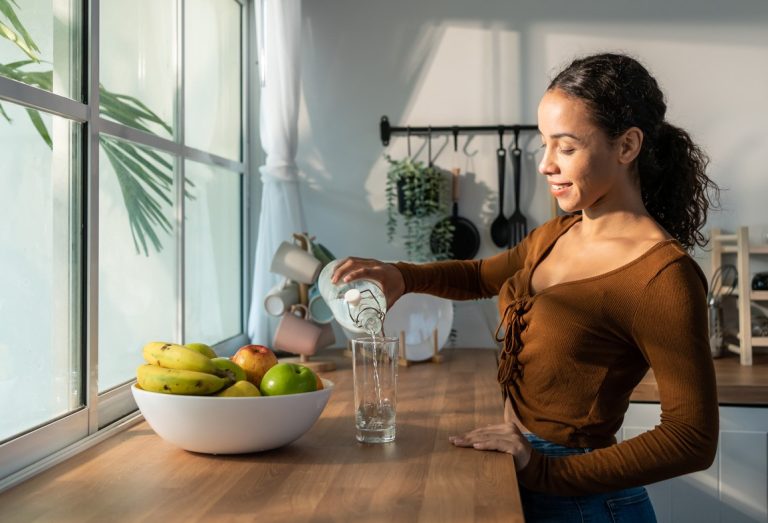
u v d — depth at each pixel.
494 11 2.83
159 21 2.02
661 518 2.31
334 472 1.21
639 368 1.24
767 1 2.73
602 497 1.25
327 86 2.88
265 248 2.66
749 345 2.55
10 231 1.27
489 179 2.85
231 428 1.25
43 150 1.38
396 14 2.86
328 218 2.89
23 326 1.31
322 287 1.91
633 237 1.22
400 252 2.87
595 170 1.19
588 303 1.19
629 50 2.79
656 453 1.12
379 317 1.57
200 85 2.38
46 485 1.16
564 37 2.81
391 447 1.36
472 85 2.84
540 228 1.63
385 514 1.01
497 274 1.68
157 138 1.97
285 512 1.02
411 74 2.87
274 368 1.33
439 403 1.79
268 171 2.65
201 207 2.38
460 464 1.23
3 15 1.24
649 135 1.22
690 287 1.12
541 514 1.25
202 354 1.37
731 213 2.76
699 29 2.76
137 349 1.87
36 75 1.35
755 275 2.65
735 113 2.75
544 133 1.22
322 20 2.88
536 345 1.25
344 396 1.89
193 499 1.08
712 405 1.11
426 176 2.79
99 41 1.64
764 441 2.26
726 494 2.28
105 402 1.60
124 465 1.26
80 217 1.52
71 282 1.49
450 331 2.70
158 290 2.01
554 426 1.27
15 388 1.28
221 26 2.60
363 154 2.88
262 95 2.68
